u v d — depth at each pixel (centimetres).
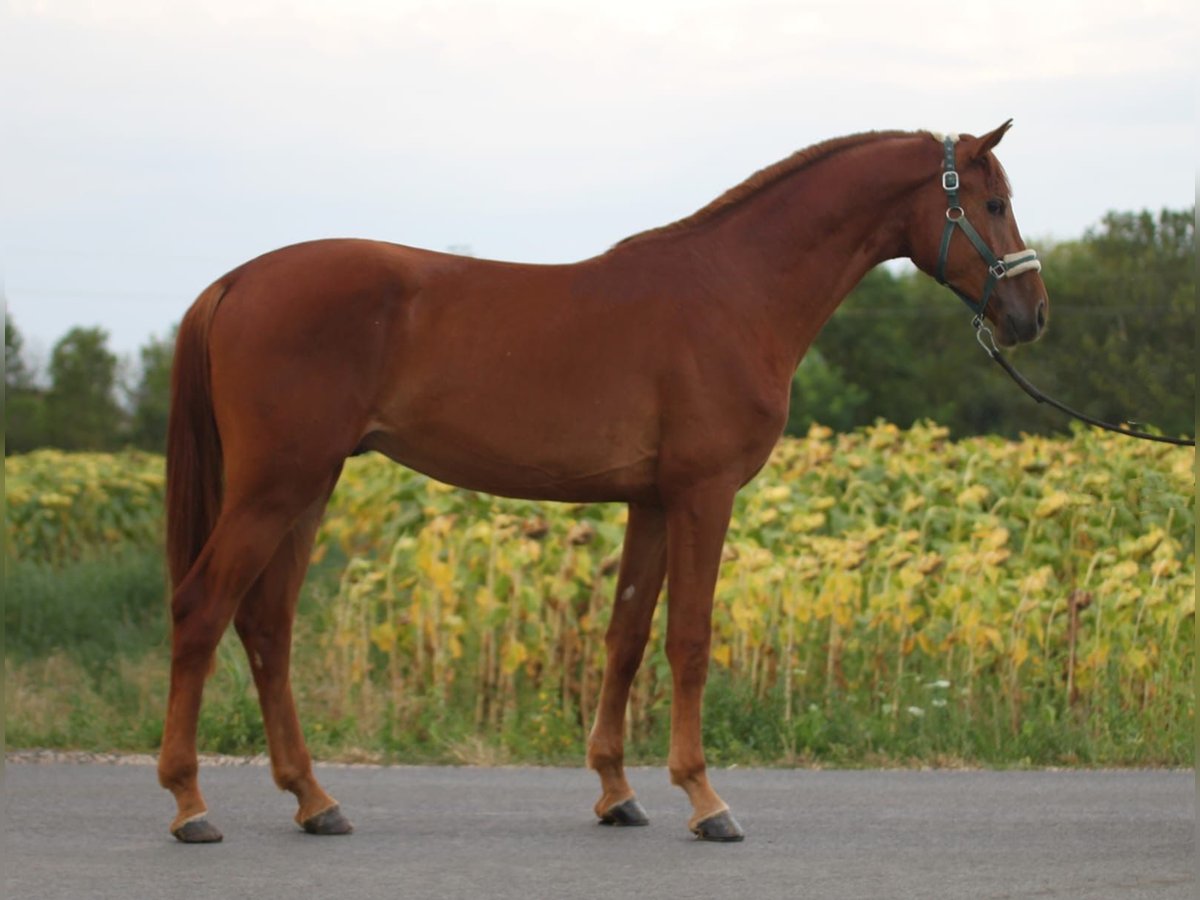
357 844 530
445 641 847
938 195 607
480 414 547
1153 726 809
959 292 618
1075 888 472
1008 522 1068
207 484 543
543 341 551
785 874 488
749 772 720
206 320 538
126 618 1042
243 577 525
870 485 1145
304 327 526
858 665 901
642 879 479
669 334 561
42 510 1370
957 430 3528
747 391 566
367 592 888
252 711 771
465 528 977
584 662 842
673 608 564
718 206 593
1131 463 1141
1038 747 782
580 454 556
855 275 611
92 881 461
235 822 569
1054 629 895
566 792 651
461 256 566
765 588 847
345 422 532
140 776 669
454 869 489
